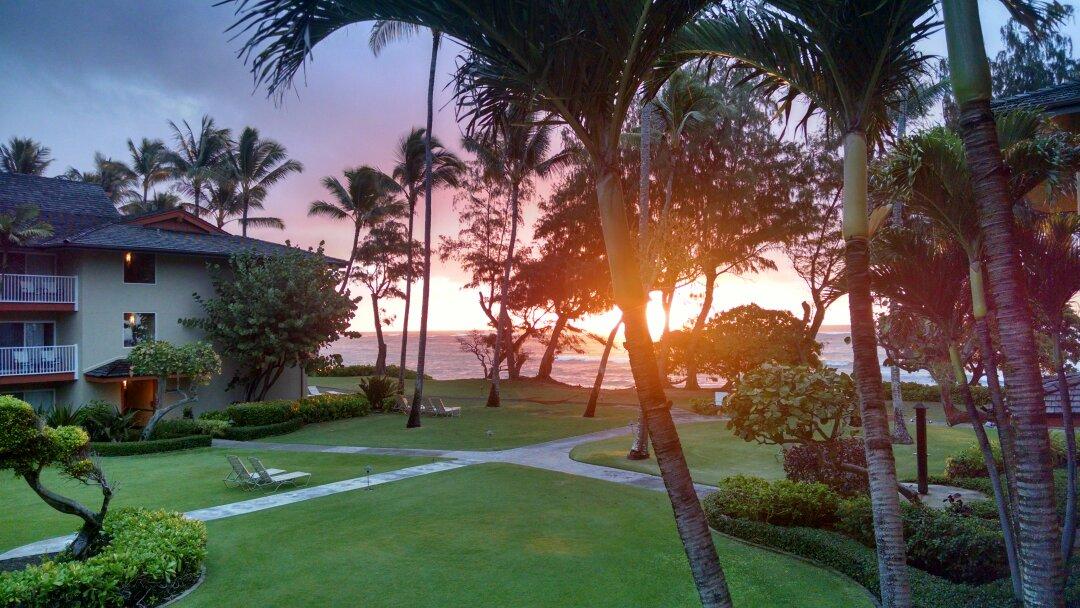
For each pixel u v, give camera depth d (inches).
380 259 1899.6
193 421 966.4
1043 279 278.7
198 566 387.2
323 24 148.3
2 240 936.3
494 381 1391.5
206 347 951.6
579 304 1712.6
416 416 1073.5
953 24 153.0
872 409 185.8
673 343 1470.2
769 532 428.1
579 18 145.3
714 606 153.6
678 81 716.7
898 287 311.1
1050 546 148.6
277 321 1115.3
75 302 1002.1
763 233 1343.5
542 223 1699.1
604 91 152.3
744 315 1231.5
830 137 233.6
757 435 466.0
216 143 2027.6
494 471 705.0
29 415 360.8
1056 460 525.3
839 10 182.1
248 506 557.0
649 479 664.4
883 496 183.2
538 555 418.0
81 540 395.9
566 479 662.5
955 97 155.6
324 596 354.3
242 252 1136.2
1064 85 386.0
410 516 516.1
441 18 147.5
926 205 267.7
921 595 305.9
